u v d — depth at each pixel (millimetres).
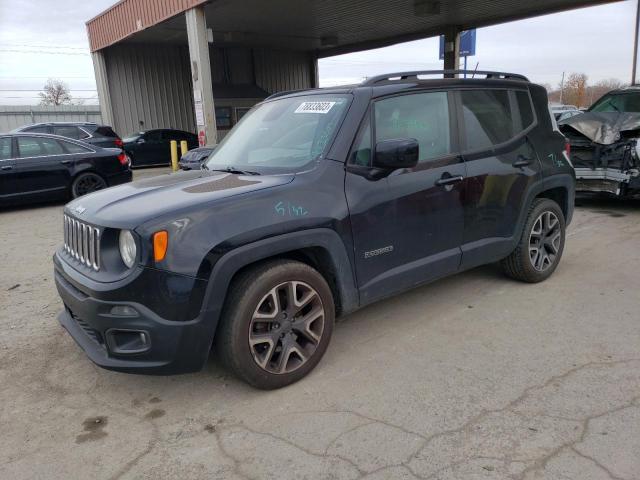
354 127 3426
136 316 2734
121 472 2504
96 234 2924
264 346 3090
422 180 3684
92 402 3131
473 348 3617
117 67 21141
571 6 16969
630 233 6691
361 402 3002
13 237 7566
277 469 2469
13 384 3361
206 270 2760
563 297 4488
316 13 17234
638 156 7582
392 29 20656
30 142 9844
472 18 18703
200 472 2479
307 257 3406
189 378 3355
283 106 4105
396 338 3820
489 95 4328
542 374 3229
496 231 4293
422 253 3773
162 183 3490
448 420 2793
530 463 2430
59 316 3551
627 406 2848
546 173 4645
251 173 3551
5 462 2598
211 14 17094
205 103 13914
